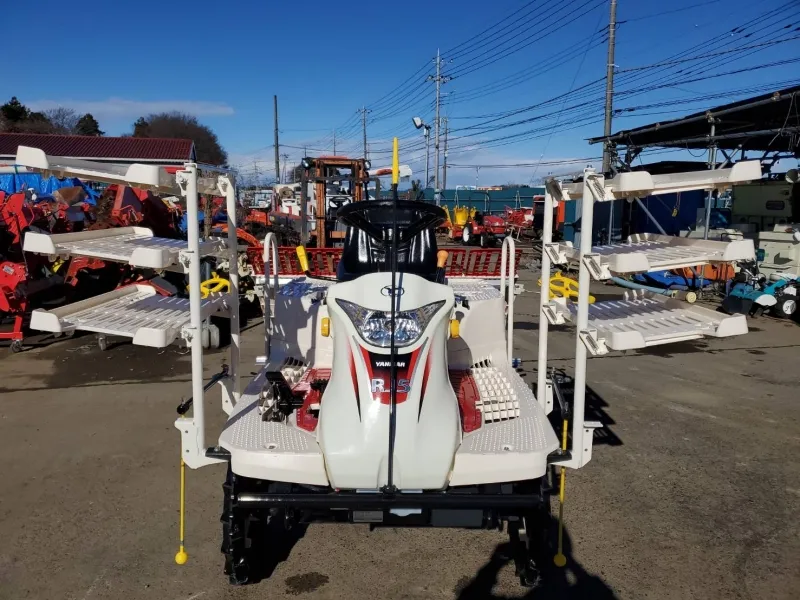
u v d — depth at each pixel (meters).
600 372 7.77
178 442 5.29
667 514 4.18
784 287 11.62
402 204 3.85
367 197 14.53
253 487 3.16
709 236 14.29
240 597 3.28
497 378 4.27
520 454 2.97
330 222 14.84
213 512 4.14
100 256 3.06
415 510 2.94
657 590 3.37
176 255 3.11
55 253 3.04
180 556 3.49
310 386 3.91
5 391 6.71
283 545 3.82
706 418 6.08
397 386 2.98
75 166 2.92
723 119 13.95
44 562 3.55
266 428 3.27
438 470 2.88
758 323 11.29
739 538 3.88
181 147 36.53
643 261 2.88
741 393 6.93
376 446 2.87
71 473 4.69
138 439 5.36
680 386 7.19
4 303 8.42
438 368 3.13
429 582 3.45
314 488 3.20
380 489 2.88
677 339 3.10
